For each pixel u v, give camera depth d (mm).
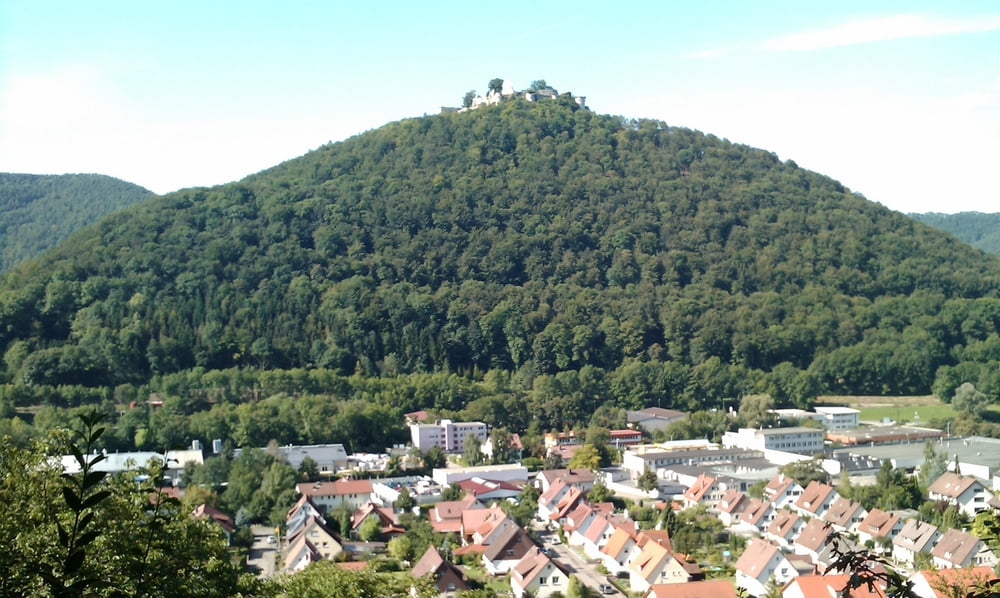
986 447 168375
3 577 27531
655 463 161500
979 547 97938
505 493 143500
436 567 92812
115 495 30453
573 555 115062
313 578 43156
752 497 136750
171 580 30406
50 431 32031
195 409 188125
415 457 166625
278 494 134000
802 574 96438
